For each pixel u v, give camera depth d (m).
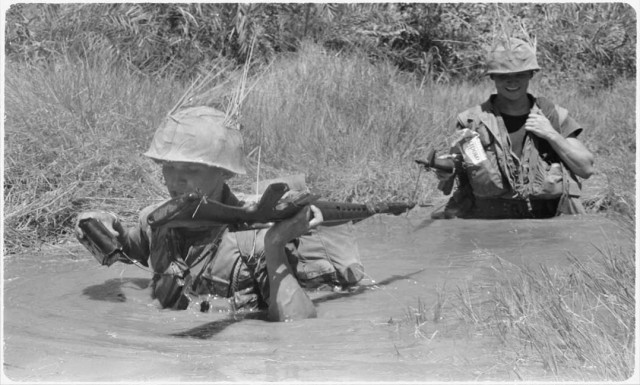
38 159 7.68
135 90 9.57
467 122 8.28
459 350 4.24
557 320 4.42
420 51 14.69
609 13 15.73
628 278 4.99
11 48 10.85
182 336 4.57
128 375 3.90
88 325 4.74
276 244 4.92
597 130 11.37
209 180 4.85
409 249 6.73
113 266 6.17
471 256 6.40
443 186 8.17
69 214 7.33
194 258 5.16
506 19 12.73
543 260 6.14
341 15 14.10
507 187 8.07
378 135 9.89
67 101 8.51
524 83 8.11
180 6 12.63
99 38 11.30
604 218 7.91
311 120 9.95
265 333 4.60
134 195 7.81
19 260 6.43
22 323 4.75
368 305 5.19
